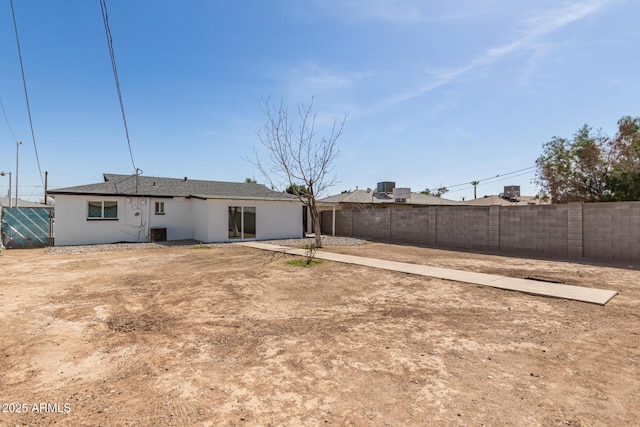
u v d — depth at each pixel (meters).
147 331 4.61
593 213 11.59
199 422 2.57
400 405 2.81
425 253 13.30
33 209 15.88
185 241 17.45
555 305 5.96
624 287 7.30
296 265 10.18
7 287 7.20
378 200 30.95
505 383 3.20
